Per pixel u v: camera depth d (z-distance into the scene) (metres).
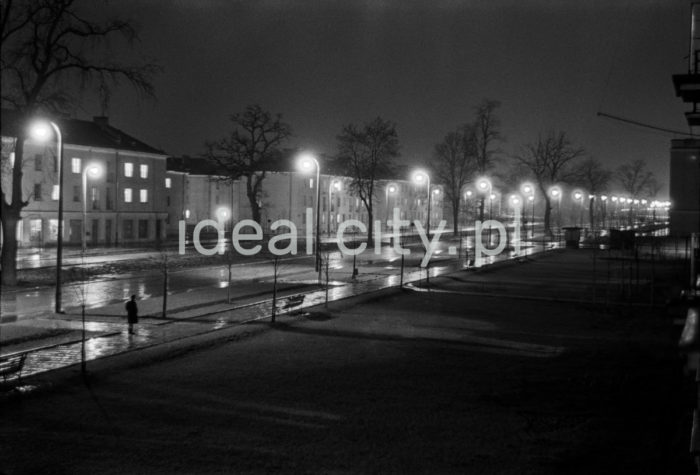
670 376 18.92
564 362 20.83
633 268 52.50
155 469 11.86
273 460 12.43
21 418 14.49
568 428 14.50
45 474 11.52
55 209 69.88
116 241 72.56
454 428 14.47
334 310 30.31
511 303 33.84
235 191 109.75
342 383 18.02
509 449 13.20
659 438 13.69
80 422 14.33
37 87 33.38
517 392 17.36
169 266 48.47
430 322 27.83
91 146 72.69
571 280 44.97
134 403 15.82
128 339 22.89
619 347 23.17
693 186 7.37
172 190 98.81
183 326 25.59
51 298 32.38
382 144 79.12
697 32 12.66
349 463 12.37
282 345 22.78
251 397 16.56
